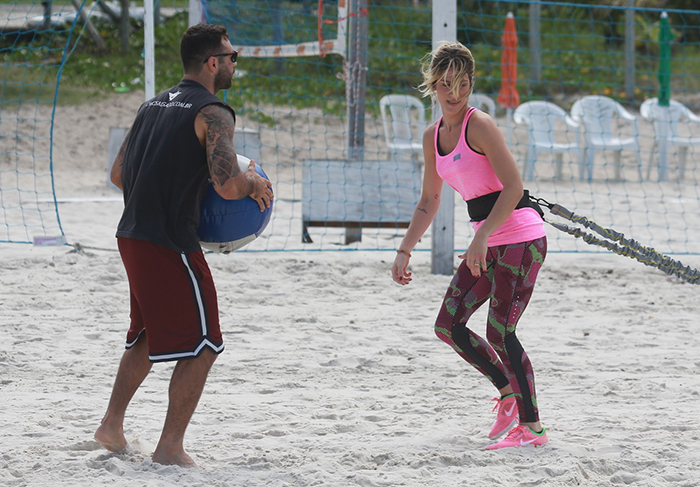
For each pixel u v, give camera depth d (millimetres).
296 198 44281
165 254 12047
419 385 17047
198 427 14305
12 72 62031
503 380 13648
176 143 12008
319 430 14180
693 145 51781
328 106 63344
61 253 29047
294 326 21594
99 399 15734
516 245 13133
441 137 13484
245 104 61531
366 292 25562
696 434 14094
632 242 14086
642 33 86062
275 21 44125
